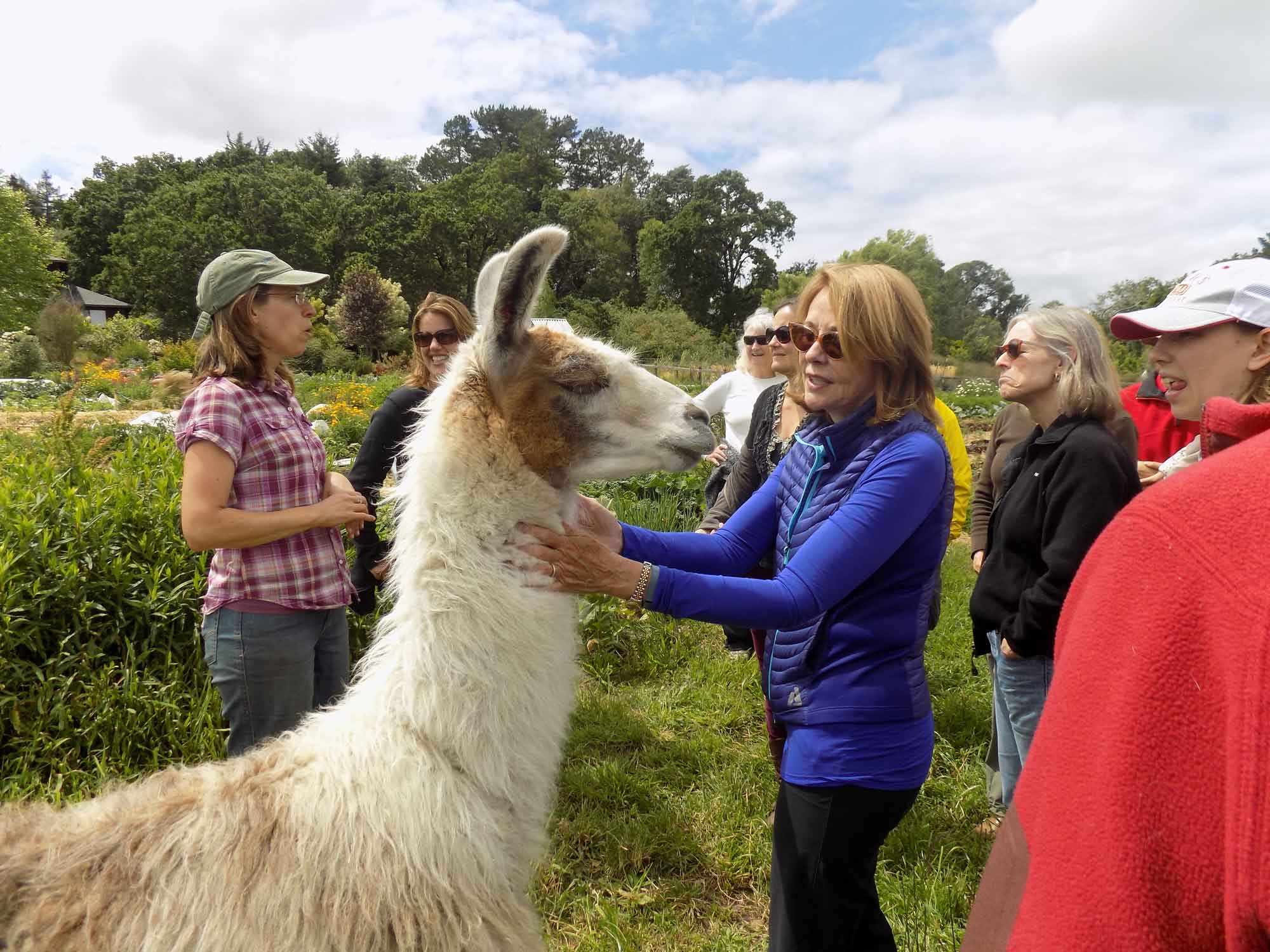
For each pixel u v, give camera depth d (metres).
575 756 4.25
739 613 1.83
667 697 4.87
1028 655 2.96
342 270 56.91
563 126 97.12
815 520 2.08
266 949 1.53
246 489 2.68
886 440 1.99
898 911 3.00
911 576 2.03
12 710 3.72
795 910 2.09
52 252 47.28
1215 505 0.75
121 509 4.43
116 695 3.87
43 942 1.54
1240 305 2.22
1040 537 2.99
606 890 3.25
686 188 82.56
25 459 5.64
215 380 2.66
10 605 3.80
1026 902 0.86
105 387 20.53
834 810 2.02
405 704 1.78
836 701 2.01
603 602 5.39
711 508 3.95
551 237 1.83
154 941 1.53
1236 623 0.69
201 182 60.28
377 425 3.78
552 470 1.94
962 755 4.25
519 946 1.75
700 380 33.41
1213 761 0.71
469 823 1.72
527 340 1.94
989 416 22.61
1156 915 0.73
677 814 3.72
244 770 1.83
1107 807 0.77
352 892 1.61
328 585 2.89
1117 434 2.93
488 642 1.78
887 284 1.98
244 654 2.74
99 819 1.76
